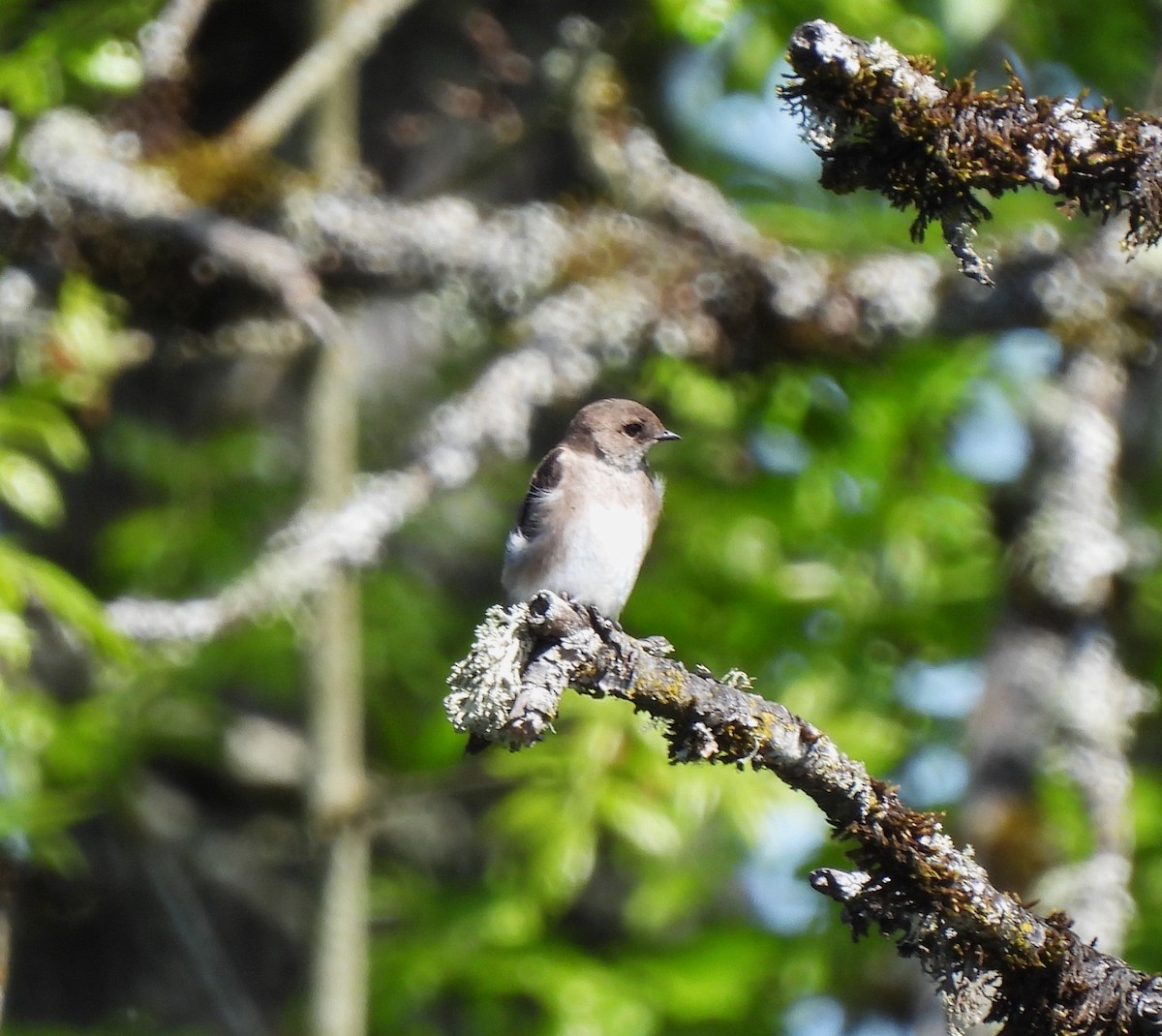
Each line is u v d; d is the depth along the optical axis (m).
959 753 12.65
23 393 10.70
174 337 11.20
